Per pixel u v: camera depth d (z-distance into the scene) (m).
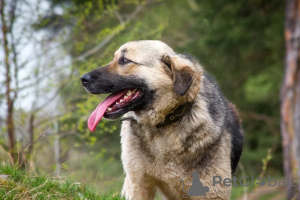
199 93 4.79
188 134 4.64
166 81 4.75
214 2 14.00
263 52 14.17
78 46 8.99
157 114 4.71
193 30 14.45
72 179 5.21
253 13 14.05
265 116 13.70
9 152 6.12
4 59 7.46
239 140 5.59
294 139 9.41
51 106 9.01
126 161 4.88
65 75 8.97
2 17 7.52
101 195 4.95
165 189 4.97
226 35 13.58
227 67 14.34
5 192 4.40
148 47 4.87
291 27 9.80
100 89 4.86
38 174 5.23
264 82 13.05
